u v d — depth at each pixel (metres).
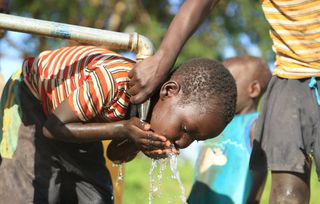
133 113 3.59
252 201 4.76
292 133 3.69
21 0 11.33
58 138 3.59
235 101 3.61
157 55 3.48
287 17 3.74
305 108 3.72
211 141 4.93
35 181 3.94
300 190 3.69
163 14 12.02
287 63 3.79
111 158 3.95
